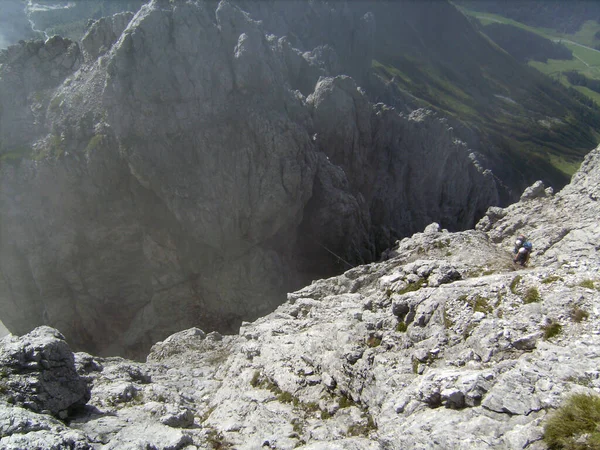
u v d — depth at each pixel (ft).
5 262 234.58
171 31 209.56
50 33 544.21
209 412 84.07
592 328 56.90
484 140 580.71
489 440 47.91
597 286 63.36
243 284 217.97
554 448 44.52
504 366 55.52
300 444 66.03
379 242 261.44
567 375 50.65
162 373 111.14
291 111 229.25
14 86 238.89
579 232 105.91
